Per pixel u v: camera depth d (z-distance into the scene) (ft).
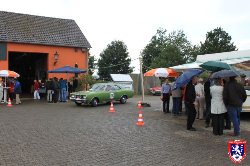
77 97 72.74
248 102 51.98
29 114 57.41
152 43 242.99
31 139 35.68
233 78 38.78
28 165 25.91
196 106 53.42
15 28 97.40
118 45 203.62
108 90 76.74
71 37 105.40
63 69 89.25
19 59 112.68
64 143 33.86
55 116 54.95
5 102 81.41
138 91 134.51
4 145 32.68
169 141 35.58
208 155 29.60
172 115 57.11
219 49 169.37
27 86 112.78
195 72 42.83
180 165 26.35
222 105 38.96
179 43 227.61
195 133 40.45
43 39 98.89
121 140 35.70
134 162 27.12
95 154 29.58
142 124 46.03
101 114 58.44
